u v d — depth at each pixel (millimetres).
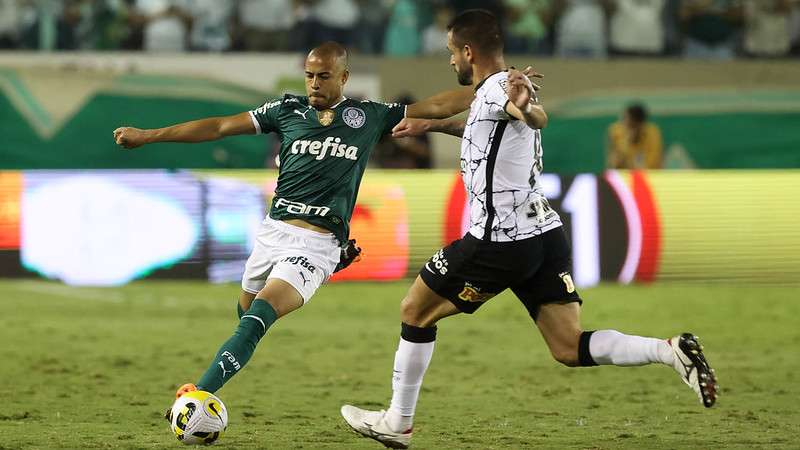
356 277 56250
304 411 26891
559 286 20844
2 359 34812
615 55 72625
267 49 70938
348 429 24453
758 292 54250
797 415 26453
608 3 72375
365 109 23656
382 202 56469
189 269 56094
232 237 56219
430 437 23609
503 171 20344
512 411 27031
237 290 53219
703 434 23875
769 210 57188
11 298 50031
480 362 34969
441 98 23844
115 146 68375
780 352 37531
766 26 73312
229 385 30703
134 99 68375
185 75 68750
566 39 72062
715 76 71562
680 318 45562
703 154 71312
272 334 40688
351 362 34875
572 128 70750
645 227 56531
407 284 55969
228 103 68875
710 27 73250
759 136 71250
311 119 23422
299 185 23344
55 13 70438
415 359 21359
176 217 56031
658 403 28156
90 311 46312
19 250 56000
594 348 20594
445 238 56625
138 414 26172
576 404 28031
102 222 55844
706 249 56875
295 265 22797
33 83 68062
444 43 71188
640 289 54719
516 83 18984
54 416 25812
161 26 70750
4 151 67812
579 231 56312
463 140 20969
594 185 56438
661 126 71250
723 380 31891
